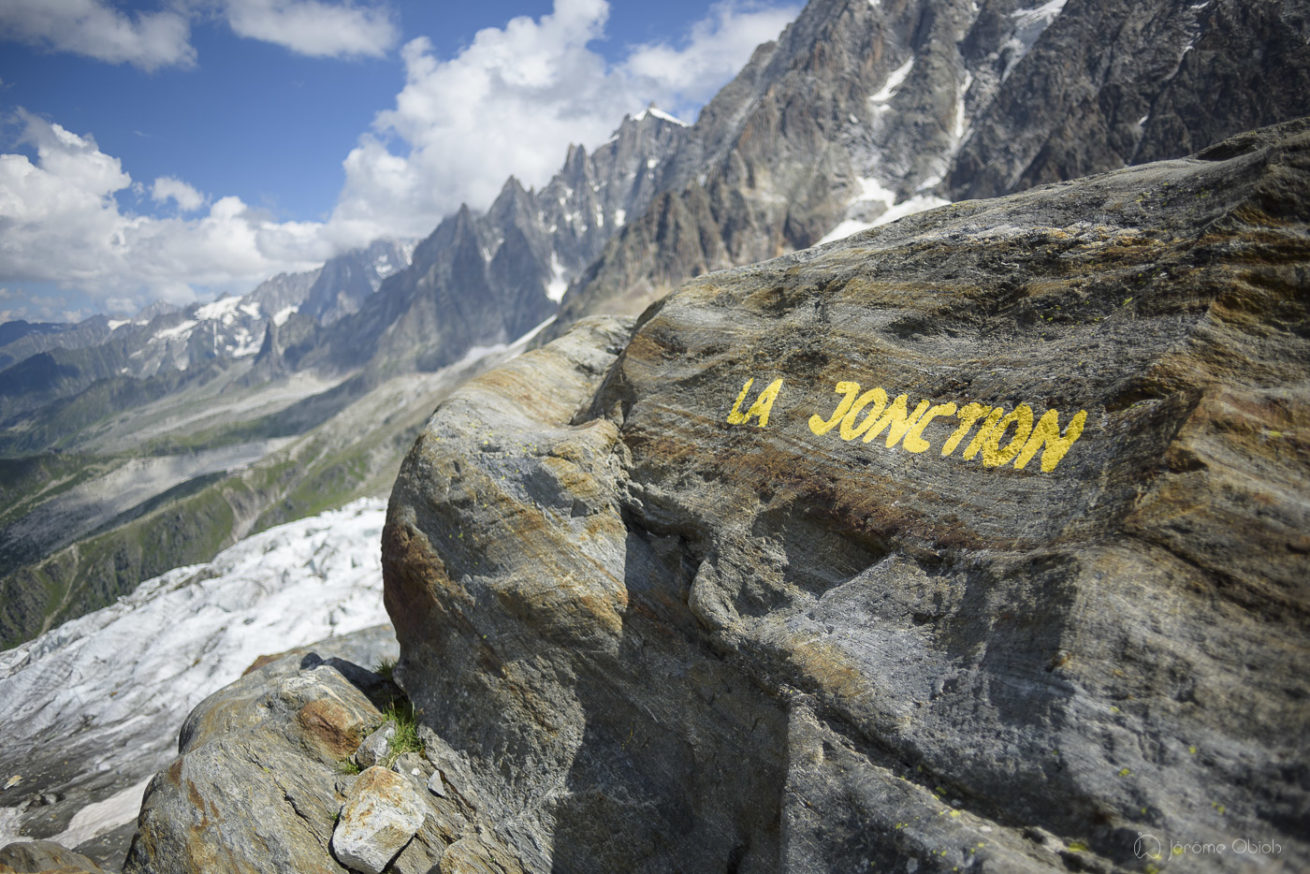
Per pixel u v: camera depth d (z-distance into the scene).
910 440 8.77
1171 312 7.60
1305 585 5.58
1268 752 5.11
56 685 32.91
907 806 6.31
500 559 11.34
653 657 10.07
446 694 11.78
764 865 8.56
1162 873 4.96
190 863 10.66
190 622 35.88
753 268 12.77
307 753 11.84
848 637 7.82
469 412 13.52
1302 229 7.34
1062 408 7.75
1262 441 6.41
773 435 10.00
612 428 12.17
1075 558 6.48
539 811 10.18
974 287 9.51
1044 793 5.73
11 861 13.22
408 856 10.39
